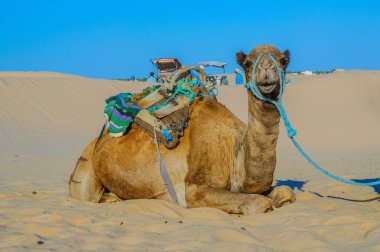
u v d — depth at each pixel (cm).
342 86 3375
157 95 751
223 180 678
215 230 551
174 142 687
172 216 644
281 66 561
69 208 699
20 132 2164
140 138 724
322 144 2419
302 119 2931
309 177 1221
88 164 772
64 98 2723
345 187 895
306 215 610
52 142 1991
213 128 684
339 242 503
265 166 614
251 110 597
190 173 682
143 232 565
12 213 668
